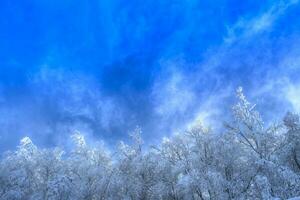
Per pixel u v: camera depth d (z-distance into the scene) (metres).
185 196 18.19
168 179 19.91
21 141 22.56
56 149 22.80
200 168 18.83
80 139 23.75
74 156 22.64
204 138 20.27
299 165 18.81
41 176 21.67
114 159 21.92
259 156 18.56
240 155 19.44
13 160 21.44
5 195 18.69
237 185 17.50
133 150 21.81
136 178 20.11
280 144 19.67
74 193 19.12
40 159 21.75
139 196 19.66
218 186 17.06
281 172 16.16
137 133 22.22
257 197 16.06
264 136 19.28
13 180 19.88
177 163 19.12
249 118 19.89
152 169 20.19
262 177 15.39
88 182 21.00
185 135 21.14
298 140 18.75
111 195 19.75
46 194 18.66
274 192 15.98
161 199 19.70
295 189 15.71
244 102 20.31
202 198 17.81
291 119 19.33
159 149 21.86
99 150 24.03
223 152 19.53
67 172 21.75
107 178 20.16
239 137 19.92
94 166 21.80
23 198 19.72
